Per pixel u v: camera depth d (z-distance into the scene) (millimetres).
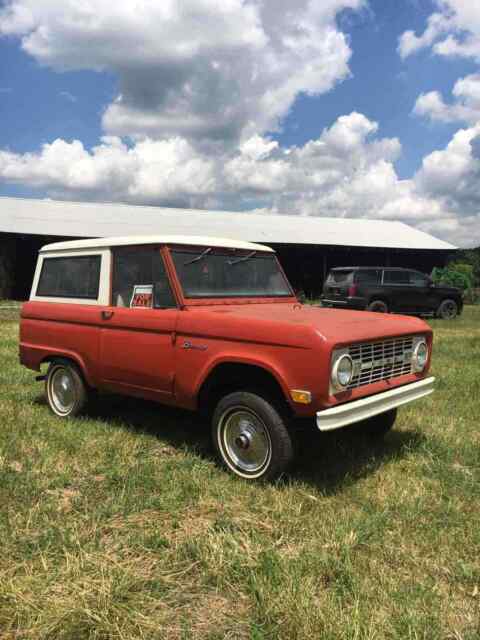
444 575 2855
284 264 29156
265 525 3299
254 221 30031
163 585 2695
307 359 3500
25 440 4730
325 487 3854
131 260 4750
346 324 3846
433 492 3832
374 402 3795
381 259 30656
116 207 29219
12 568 2793
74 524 3264
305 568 2832
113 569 2781
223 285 4750
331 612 2467
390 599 2596
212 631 2373
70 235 22312
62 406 5586
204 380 4098
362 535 3156
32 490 3711
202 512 3486
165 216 28406
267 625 2406
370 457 4516
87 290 5137
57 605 2490
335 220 33125
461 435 5016
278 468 3777
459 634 2371
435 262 31156
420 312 17812
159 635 2340
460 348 10297
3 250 22500
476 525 3369
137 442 4668
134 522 3338
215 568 2797
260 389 3893
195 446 4590
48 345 5492
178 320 4238
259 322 3764
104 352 4871
